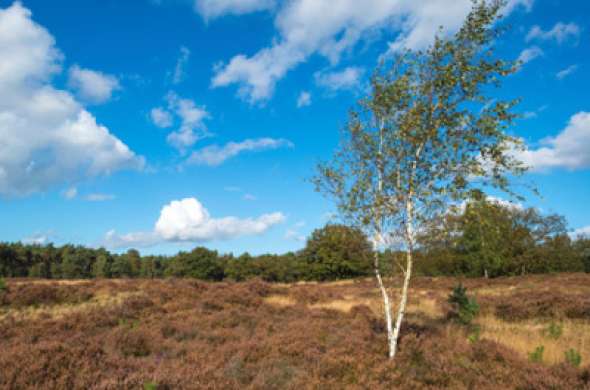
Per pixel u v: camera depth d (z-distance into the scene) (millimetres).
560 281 30578
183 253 81125
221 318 14398
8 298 17969
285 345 10070
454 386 7117
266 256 81812
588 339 11008
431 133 8938
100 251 97688
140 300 18344
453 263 42156
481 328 13211
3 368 6621
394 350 9062
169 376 6660
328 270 55438
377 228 9758
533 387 6812
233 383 6816
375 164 9906
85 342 9836
